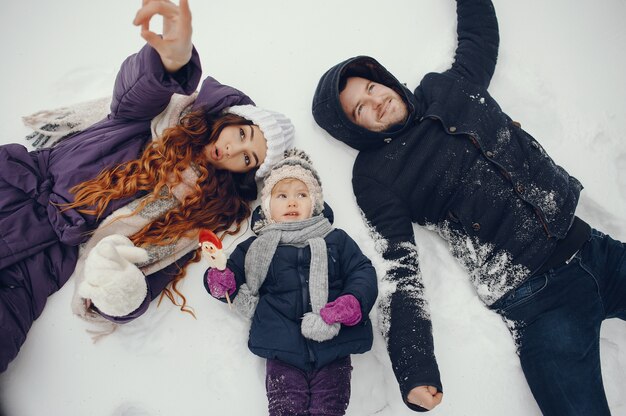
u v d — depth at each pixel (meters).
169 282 1.67
